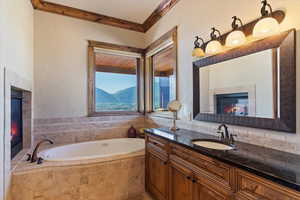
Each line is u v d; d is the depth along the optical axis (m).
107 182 2.07
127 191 2.18
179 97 2.46
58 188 1.86
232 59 1.64
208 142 1.65
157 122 3.13
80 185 1.94
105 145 3.02
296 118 1.17
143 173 2.29
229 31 1.67
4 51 1.46
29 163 1.87
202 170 1.29
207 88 1.94
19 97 2.25
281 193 0.79
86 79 3.13
